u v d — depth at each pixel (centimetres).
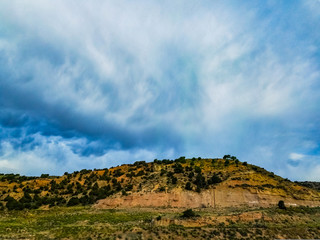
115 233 5191
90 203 9831
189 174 10881
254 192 9162
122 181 11788
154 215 7162
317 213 7012
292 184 10250
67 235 5084
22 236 4994
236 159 13000
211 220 6000
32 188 11400
